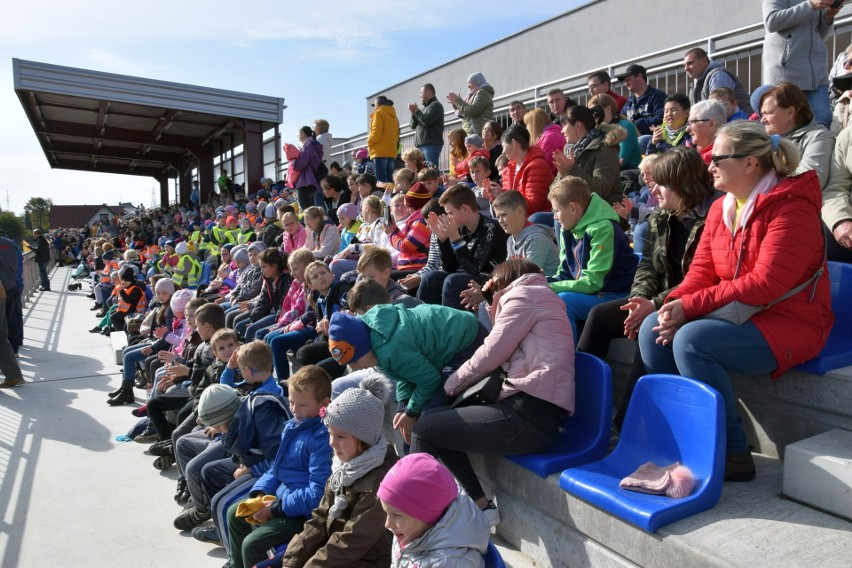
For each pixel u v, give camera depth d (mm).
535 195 5133
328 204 10570
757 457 2818
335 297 5090
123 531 3871
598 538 2438
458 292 4195
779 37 4719
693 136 3986
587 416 2920
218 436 4047
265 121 19625
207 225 17594
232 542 3207
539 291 2951
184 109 18219
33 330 11570
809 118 3395
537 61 13875
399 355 3090
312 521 2779
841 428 2508
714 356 2506
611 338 3443
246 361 3969
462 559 1987
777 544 2043
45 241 18625
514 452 2799
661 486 2330
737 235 2637
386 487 2027
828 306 2596
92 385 7527
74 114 20844
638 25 11312
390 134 10289
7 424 6039
